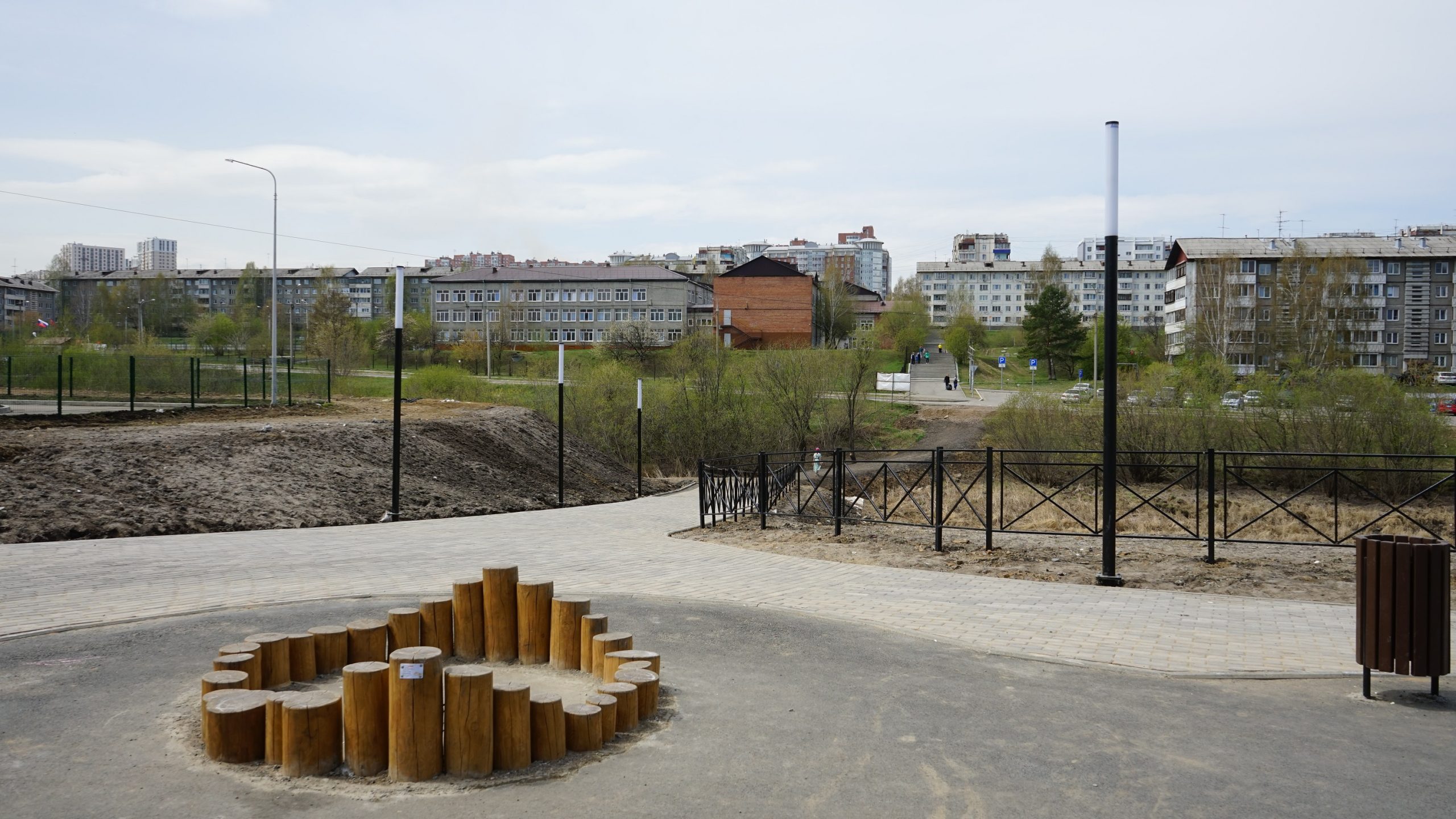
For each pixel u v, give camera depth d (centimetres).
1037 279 10588
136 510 1438
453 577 988
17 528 1264
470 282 9794
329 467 1973
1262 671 646
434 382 4659
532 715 468
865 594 923
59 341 6184
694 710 550
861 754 483
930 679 624
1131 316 13762
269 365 4156
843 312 10350
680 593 917
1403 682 618
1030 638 743
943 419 5697
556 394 4478
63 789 424
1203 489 2686
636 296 9619
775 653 686
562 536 1425
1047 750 491
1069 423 3556
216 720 458
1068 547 1268
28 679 592
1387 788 444
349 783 440
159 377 3569
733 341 8731
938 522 1221
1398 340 8038
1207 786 445
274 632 724
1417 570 566
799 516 1495
